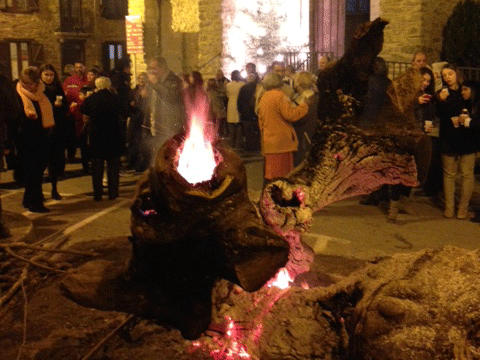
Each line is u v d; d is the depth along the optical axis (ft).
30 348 12.02
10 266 16.97
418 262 10.03
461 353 8.44
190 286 10.13
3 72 24.18
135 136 33.78
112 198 27.68
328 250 19.84
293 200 11.93
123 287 10.34
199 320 10.36
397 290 9.31
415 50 39.17
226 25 52.24
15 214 23.49
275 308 11.10
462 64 39.22
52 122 24.80
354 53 11.43
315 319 10.77
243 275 9.21
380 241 20.95
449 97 22.72
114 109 26.81
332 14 48.29
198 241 9.45
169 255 9.76
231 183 9.04
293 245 12.18
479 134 22.66
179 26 59.16
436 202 25.96
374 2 42.32
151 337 11.69
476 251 10.02
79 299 10.55
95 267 10.78
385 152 12.14
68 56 79.05
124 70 38.96
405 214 24.38
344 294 10.59
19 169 30.30
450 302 8.95
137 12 59.77
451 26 39.45
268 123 22.52
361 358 8.91
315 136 12.21
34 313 13.69
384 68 20.04
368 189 12.77
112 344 11.70
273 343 10.57
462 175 23.35
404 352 8.48
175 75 28.53
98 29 81.61
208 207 9.00
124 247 18.70
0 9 72.33
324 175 11.99
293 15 51.78
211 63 53.42
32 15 75.00
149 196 9.27
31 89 24.21
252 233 9.16
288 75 35.65
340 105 11.90
